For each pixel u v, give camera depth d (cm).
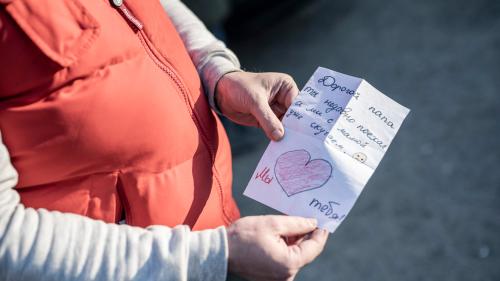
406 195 277
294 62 409
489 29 377
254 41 447
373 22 427
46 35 83
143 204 98
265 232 94
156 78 99
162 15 110
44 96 86
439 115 320
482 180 273
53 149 88
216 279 90
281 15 467
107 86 90
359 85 114
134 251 86
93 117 89
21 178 90
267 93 119
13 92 84
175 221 103
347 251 258
